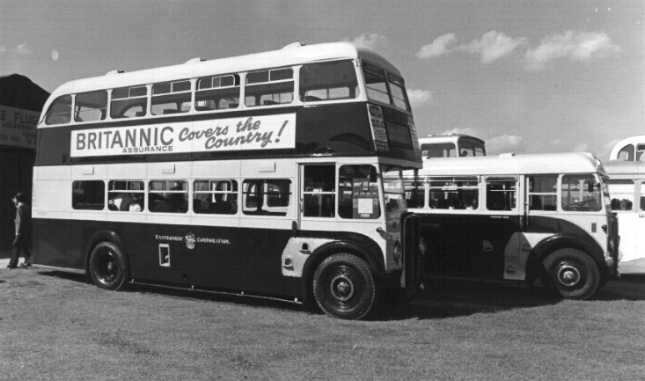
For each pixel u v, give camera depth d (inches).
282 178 351.3
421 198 479.5
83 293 411.5
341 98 334.6
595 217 413.1
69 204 454.3
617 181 561.6
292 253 347.3
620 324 320.5
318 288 336.8
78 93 454.6
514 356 249.8
